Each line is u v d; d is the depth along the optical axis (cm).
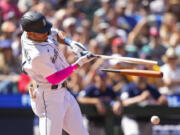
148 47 3158
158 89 2833
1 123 2623
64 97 1656
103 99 2638
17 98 2622
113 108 2631
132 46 3048
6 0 3484
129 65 2728
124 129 2653
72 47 1678
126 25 3444
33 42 1578
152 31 3356
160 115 2669
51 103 1619
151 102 2666
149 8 3703
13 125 2633
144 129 2652
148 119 2655
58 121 1619
